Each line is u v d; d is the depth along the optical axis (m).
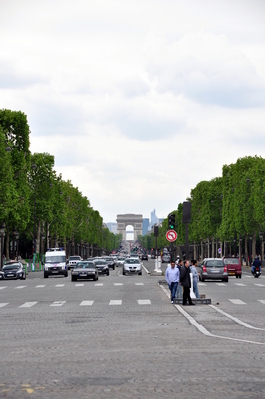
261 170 102.94
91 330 22.50
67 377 12.80
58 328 23.53
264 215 102.06
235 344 17.97
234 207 117.31
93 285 57.66
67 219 142.38
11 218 83.62
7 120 87.75
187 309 32.44
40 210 108.69
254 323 25.09
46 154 110.12
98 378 12.63
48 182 109.31
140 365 14.21
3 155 77.19
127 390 11.36
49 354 16.36
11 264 74.56
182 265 37.78
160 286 54.88
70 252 178.88
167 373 13.09
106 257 117.75
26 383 12.21
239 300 39.12
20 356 16.09
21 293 48.12
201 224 146.12
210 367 13.79
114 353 16.33
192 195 161.88
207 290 49.38
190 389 11.38
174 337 19.94
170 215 46.88
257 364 14.23
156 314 29.42
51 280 70.25
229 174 128.50
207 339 19.28
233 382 12.02
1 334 21.84
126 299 40.06
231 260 72.94
